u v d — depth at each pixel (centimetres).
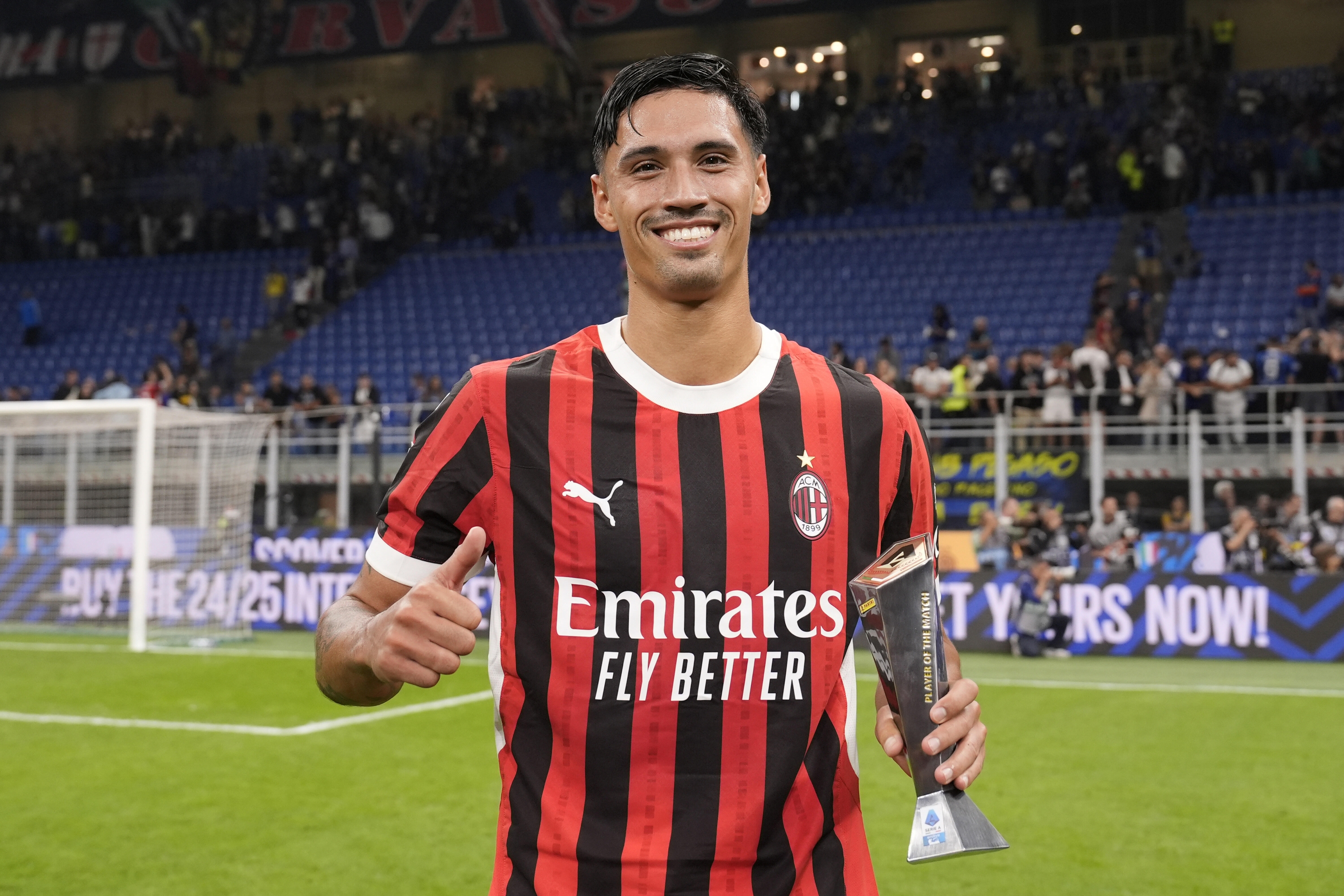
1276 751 625
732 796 151
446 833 471
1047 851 450
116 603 1144
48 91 2686
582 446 158
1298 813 502
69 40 2436
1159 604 1005
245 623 1185
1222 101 1989
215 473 1141
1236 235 1722
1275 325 1524
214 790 541
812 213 2011
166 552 1129
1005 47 2300
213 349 1794
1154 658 1002
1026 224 1845
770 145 2062
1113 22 2234
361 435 1409
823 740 158
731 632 153
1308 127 1856
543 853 151
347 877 414
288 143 2553
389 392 1775
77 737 664
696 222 155
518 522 158
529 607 156
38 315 2006
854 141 2194
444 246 2122
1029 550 1072
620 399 160
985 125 2122
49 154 2512
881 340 1498
